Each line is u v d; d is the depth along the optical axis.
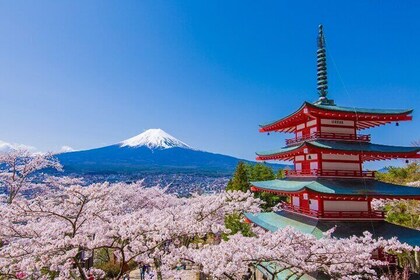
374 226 15.62
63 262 10.27
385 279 12.01
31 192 23.53
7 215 10.14
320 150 15.96
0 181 22.45
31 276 10.20
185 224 10.28
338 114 16.98
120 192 23.86
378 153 16.44
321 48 20.50
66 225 11.72
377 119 17.66
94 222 11.68
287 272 14.05
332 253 9.79
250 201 13.04
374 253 14.84
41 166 23.92
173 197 31.31
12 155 22.95
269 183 21.78
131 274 22.95
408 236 14.74
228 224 23.33
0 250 9.96
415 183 28.17
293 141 20.14
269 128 22.41
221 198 12.73
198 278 16.61
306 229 15.32
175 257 9.75
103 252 23.66
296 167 19.97
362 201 16.41
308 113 16.81
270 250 9.27
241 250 9.36
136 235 9.76
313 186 15.49
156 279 12.25
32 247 9.80
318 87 20.38
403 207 24.92
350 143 17.42
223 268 8.50
